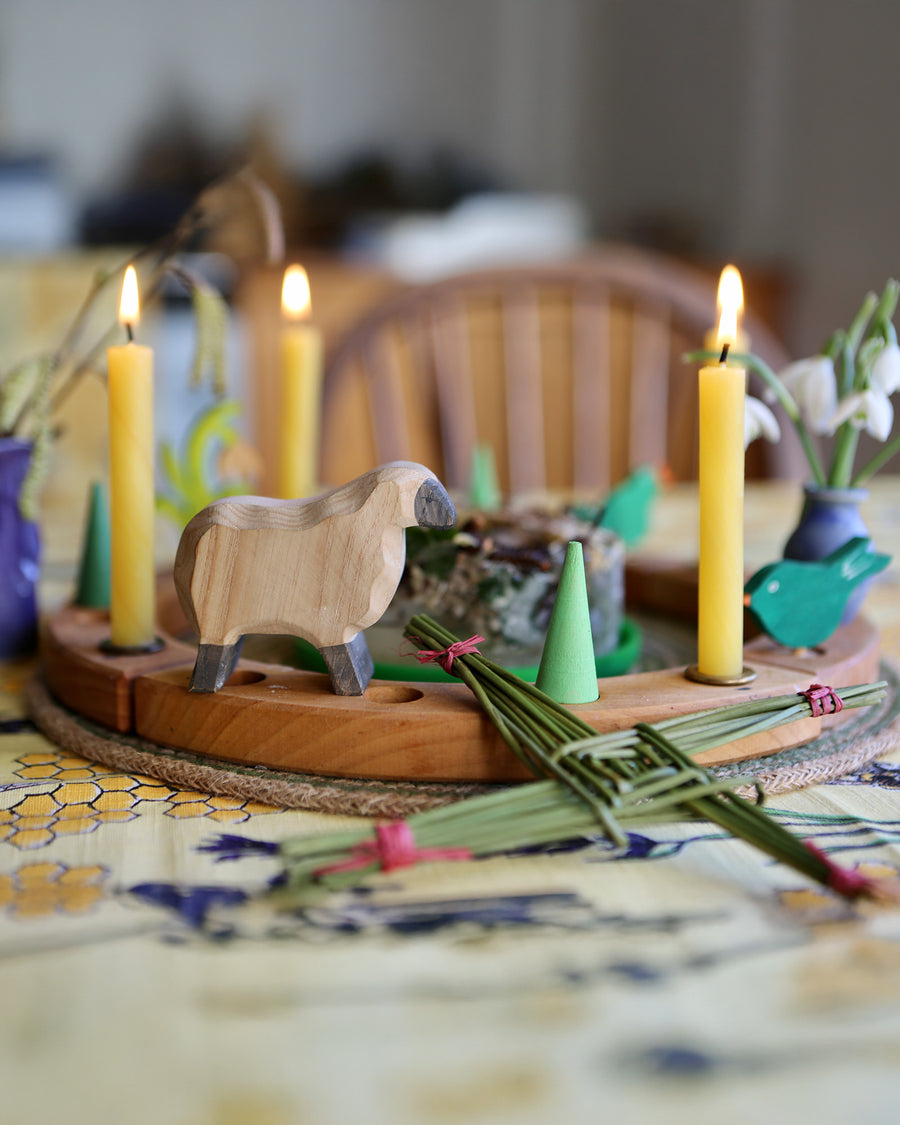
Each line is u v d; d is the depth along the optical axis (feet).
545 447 5.10
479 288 3.51
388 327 3.63
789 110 6.47
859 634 1.62
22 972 1.06
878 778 1.39
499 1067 0.97
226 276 5.87
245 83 6.28
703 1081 0.96
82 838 1.26
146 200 6.31
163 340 5.62
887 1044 0.99
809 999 1.03
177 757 1.39
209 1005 1.03
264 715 1.35
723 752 1.36
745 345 2.51
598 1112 0.92
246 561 1.36
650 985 1.04
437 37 6.41
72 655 1.52
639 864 1.21
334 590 1.35
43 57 6.05
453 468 3.63
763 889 1.17
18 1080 0.96
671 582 1.89
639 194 6.76
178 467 2.01
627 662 1.63
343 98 6.39
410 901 1.15
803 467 3.42
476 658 1.37
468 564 1.54
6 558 1.74
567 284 3.52
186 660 1.50
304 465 2.06
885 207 5.90
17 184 6.14
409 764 1.33
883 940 1.09
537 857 1.22
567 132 6.63
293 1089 0.96
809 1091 0.95
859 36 5.99
